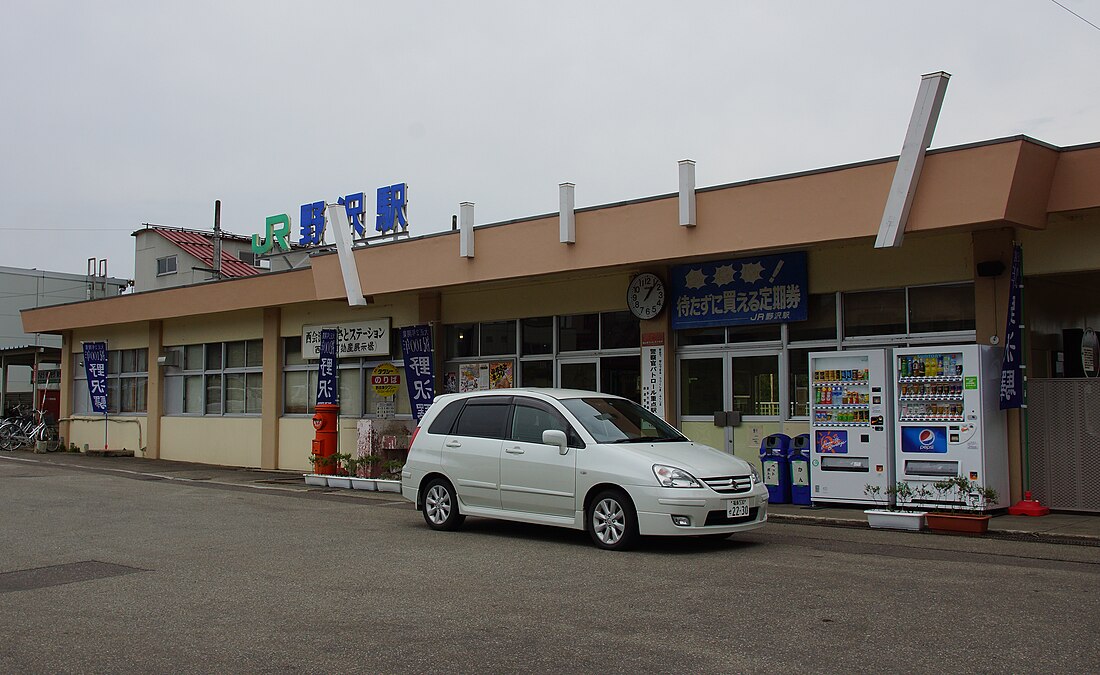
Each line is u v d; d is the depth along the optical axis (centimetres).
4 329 4328
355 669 596
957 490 1248
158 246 3772
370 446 1950
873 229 1274
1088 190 1193
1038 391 1316
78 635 690
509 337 1895
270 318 2339
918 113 1211
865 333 1437
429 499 1226
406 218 2064
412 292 1955
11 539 1148
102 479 1988
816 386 1393
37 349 3172
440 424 1238
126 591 844
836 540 1114
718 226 1417
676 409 1625
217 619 734
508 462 1137
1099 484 1262
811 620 702
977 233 1313
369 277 1919
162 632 696
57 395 3728
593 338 1766
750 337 1559
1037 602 755
